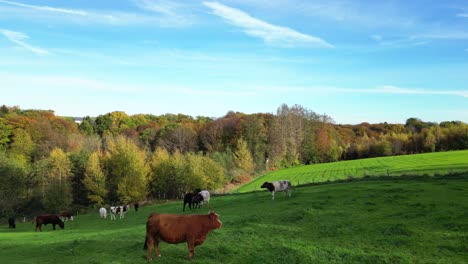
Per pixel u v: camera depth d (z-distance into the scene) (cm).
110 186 7531
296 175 9369
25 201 7250
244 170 9919
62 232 3409
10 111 12219
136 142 11331
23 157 9381
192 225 1728
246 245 1906
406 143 13262
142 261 1705
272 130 11831
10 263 1994
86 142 10431
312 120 13250
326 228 2186
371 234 2012
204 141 11881
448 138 12688
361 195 3222
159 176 7856
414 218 2252
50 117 12544
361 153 13462
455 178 3991
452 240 1806
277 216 2620
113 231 2911
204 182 7694
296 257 1683
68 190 6900
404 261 1587
